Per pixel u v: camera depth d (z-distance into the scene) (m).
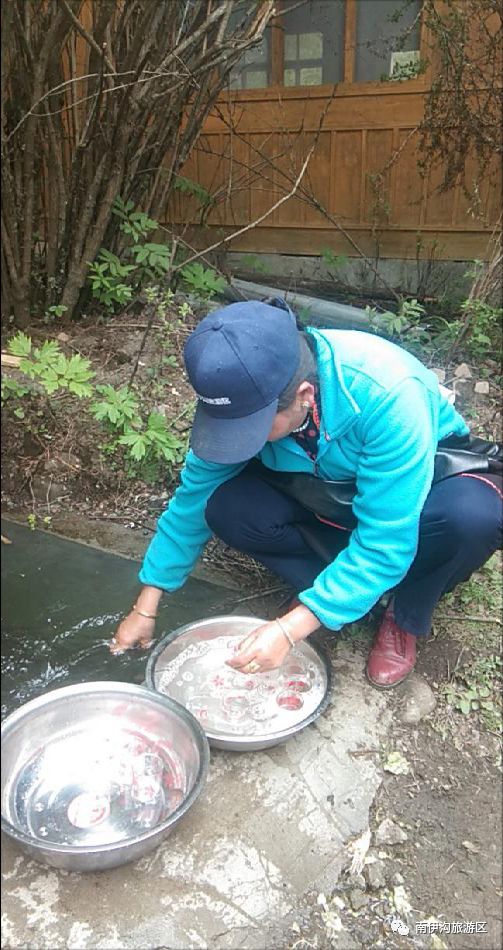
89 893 1.38
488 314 3.46
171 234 3.52
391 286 4.92
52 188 3.42
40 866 1.42
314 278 5.13
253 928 1.36
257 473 1.87
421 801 1.63
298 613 1.57
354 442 1.56
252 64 4.85
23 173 3.26
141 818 1.47
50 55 3.07
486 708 1.86
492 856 1.54
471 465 1.77
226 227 5.15
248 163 4.96
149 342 3.46
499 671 1.97
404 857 1.53
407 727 1.80
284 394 1.38
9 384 2.80
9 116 3.26
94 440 2.83
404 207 4.76
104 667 1.94
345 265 4.82
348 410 1.50
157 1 2.90
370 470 1.53
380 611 2.09
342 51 4.66
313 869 1.46
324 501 1.75
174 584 1.90
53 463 2.78
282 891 1.42
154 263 3.27
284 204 5.04
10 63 3.14
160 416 2.66
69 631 2.07
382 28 4.53
